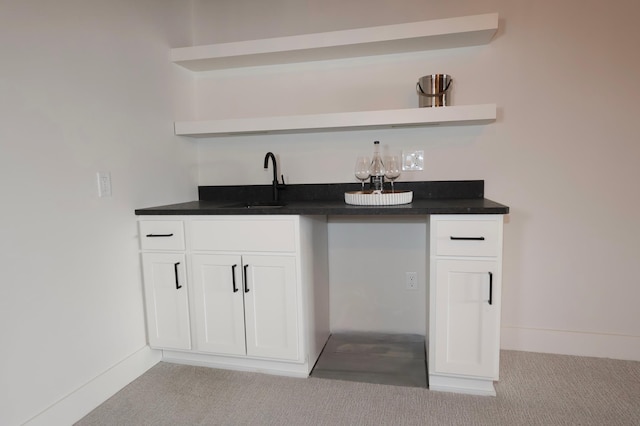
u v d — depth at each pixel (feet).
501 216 5.34
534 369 6.50
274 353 6.29
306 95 7.82
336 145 7.78
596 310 6.96
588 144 6.73
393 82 7.40
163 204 7.34
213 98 8.30
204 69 8.15
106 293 6.00
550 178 6.93
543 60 6.77
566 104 6.75
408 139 7.45
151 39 7.02
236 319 6.38
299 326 6.14
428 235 6.24
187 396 5.91
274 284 6.16
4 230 4.52
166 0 7.45
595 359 6.84
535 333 7.18
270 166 8.13
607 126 6.63
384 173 6.90
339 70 7.62
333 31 7.29
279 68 7.90
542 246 7.06
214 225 6.28
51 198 5.10
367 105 7.55
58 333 5.19
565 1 6.60
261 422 5.25
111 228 6.10
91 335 5.72
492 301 5.45
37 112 4.91
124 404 5.75
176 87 7.74
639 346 6.78
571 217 6.91
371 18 7.39
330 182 7.87
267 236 6.09
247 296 6.28
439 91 6.77
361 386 6.10
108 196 6.04
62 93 5.25
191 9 8.23
